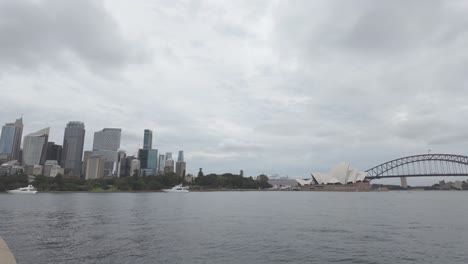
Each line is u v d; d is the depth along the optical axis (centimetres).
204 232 4469
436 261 2966
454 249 3434
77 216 6575
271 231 4600
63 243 3634
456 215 7225
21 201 12038
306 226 5184
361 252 3284
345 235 4281
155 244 3600
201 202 12381
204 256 3083
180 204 10931
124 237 4034
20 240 3812
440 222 5819
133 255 3098
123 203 11138
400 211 8444
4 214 6944
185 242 3728
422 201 14850
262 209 8906
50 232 4416
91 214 7012
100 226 5044
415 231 4669
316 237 4112
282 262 2905
